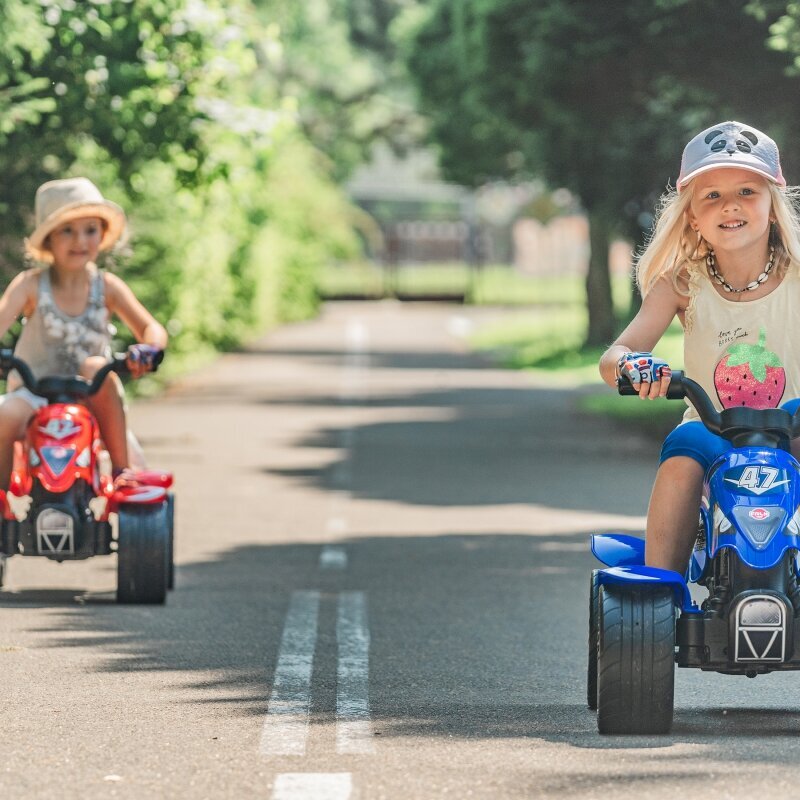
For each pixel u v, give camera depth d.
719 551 9.52
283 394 45.38
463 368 57.41
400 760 9.23
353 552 19.08
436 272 162.50
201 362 57.12
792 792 8.41
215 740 9.80
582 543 19.84
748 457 9.59
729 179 9.77
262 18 59.44
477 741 9.69
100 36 27.44
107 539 15.23
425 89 63.94
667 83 31.00
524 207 72.56
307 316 95.50
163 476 15.27
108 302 15.18
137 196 31.36
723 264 10.01
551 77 31.11
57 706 10.84
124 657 12.66
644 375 9.55
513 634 13.79
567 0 29.62
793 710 10.78
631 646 9.58
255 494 24.80
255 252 72.81
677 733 9.88
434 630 13.97
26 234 28.45
